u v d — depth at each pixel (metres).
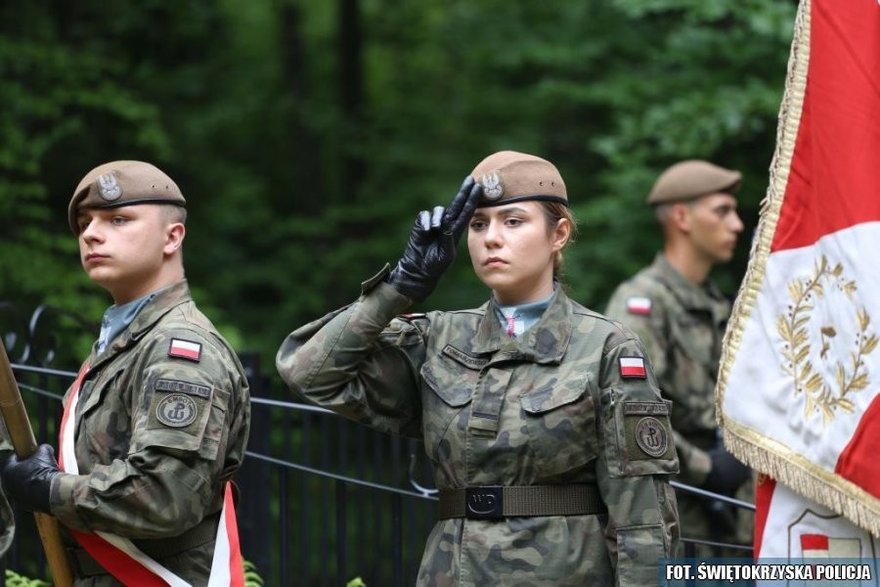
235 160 40.66
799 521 11.57
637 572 10.22
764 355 11.66
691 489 14.57
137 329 11.24
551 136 36.97
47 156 31.30
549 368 10.66
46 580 17.33
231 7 40.97
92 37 32.88
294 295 35.94
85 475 10.76
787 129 11.91
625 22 34.31
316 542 26.31
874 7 11.64
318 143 41.53
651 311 17.20
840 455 11.12
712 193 17.81
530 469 10.44
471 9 38.25
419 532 25.88
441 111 40.66
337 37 43.69
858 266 11.19
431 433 10.81
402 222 37.47
